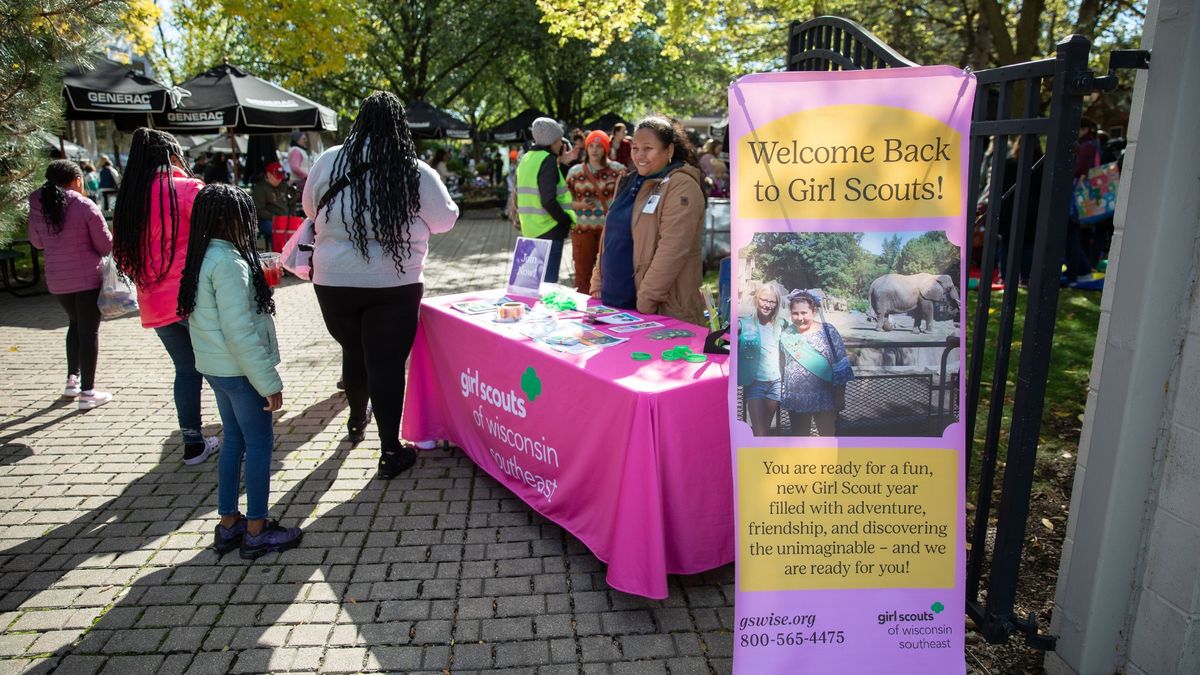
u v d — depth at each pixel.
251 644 2.46
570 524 3.03
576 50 22.27
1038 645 2.25
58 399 4.91
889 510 2.08
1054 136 1.84
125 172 3.37
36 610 2.64
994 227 2.17
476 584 2.81
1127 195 1.95
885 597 2.11
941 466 2.06
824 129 1.96
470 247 13.39
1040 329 1.96
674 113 30.80
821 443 2.06
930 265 2.00
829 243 2.00
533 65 23.91
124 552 3.03
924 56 13.07
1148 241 1.88
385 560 2.97
